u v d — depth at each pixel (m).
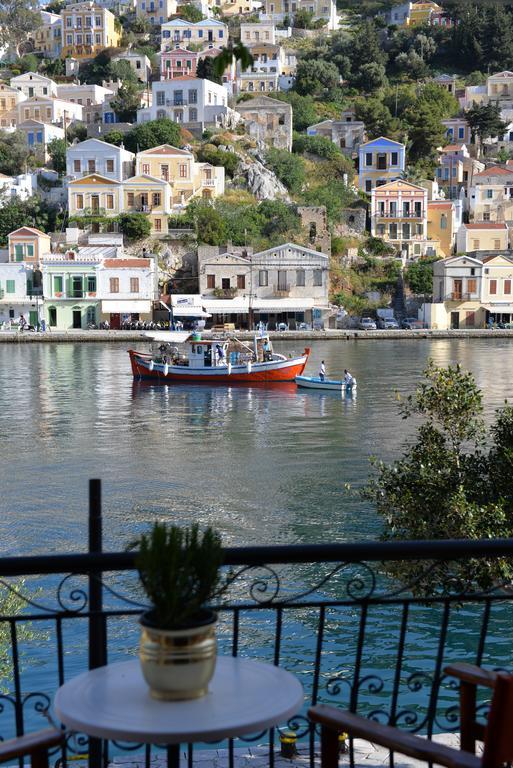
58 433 51.47
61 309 119.81
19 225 132.75
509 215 154.75
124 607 23.70
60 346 108.31
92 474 40.09
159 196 132.88
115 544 29.12
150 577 5.07
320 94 195.50
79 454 44.94
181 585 5.04
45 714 6.86
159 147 139.50
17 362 90.75
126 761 9.52
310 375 80.62
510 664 20.80
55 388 72.19
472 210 156.12
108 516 32.56
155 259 124.00
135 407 62.91
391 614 23.58
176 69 184.12
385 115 175.88
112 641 22.03
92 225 131.75
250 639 22.16
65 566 6.20
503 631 22.53
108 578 26.11
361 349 104.25
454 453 22.97
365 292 129.38
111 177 141.00
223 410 61.75
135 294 120.25
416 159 171.50
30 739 5.28
